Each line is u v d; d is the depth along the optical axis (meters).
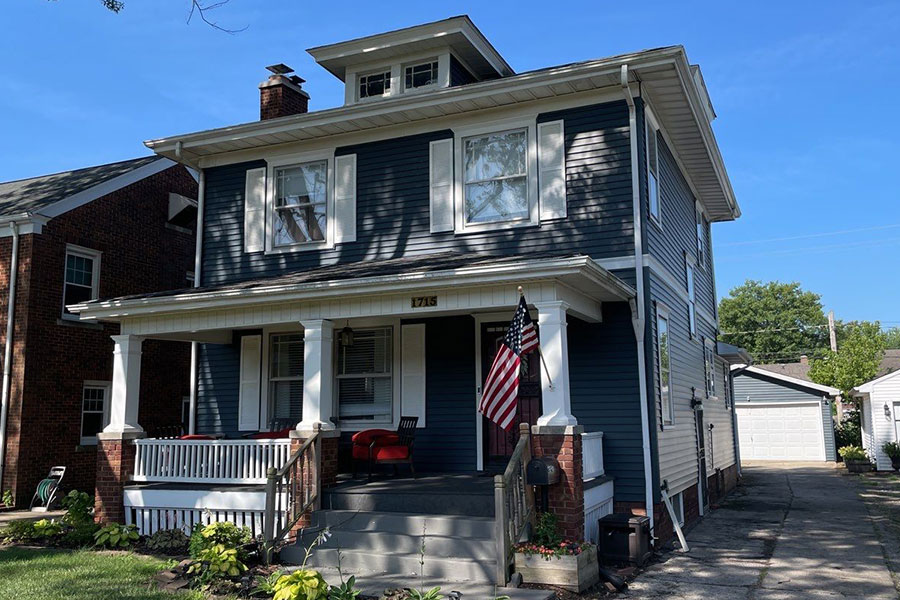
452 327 12.42
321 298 10.67
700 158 15.02
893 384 25.67
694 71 14.59
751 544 11.21
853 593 8.10
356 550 8.95
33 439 15.48
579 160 11.77
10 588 7.77
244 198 14.20
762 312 64.50
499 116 12.41
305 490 9.91
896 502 16.45
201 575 8.10
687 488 13.39
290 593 6.61
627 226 11.30
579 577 7.94
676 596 7.98
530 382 12.04
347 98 15.34
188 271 19.83
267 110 15.38
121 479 11.24
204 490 10.67
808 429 29.73
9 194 18.62
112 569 8.70
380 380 12.78
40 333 15.81
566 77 11.38
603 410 11.04
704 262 18.45
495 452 12.07
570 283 9.75
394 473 11.62
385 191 13.12
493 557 8.38
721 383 20.17
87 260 17.17
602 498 10.18
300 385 13.38
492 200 12.35
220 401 13.81
